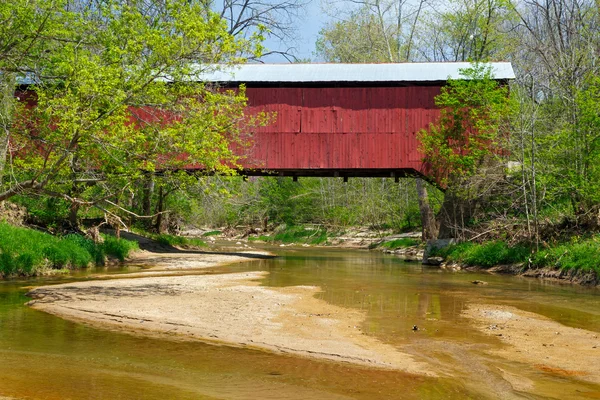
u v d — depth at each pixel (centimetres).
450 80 2312
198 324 906
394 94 2483
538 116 2170
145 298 1171
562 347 805
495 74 2417
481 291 1413
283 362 697
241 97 1466
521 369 684
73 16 1370
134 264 2077
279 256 2898
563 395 586
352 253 3303
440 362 709
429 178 2483
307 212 5191
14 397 541
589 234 1859
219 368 666
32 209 2150
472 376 650
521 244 2044
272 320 957
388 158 2467
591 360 734
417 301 1228
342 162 2481
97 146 1272
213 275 1695
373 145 2475
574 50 2445
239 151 2480
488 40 3372
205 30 1291
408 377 642
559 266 1747
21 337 805
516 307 1163
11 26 1355
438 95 2453
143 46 1315
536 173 2045
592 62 2383
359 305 1156
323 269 2056
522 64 3103
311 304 1152
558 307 1171
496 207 2422
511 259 1992
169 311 1019
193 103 1418
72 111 1161
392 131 2473
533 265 1859
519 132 2108
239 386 597
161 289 1320
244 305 1106
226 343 794
